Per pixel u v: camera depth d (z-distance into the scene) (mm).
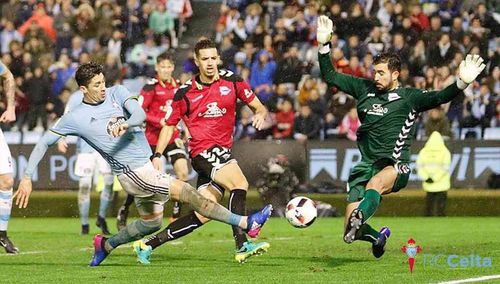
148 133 35562
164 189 22969
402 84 54219
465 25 56594
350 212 23969
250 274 22453
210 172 24984
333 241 33312
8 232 39875
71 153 51281
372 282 20672
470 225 42250
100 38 60125
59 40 59625
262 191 48000
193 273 22766
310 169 49656
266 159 49625
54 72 56625
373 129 24094
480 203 48844
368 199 22719
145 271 23328
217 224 44750
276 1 59812
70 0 61406
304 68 55438
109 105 23203
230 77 25234
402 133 23938
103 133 22984
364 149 24422
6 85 27984
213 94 24953
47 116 56000
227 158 25047
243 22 58781
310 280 21109
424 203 49094
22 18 61375
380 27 56438
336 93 52812
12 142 51906
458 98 52531
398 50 55031
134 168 23078
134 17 60812
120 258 26953
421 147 49531
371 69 55156
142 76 58969
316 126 52250
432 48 55094
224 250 29812
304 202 23078
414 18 56062
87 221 38531
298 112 52688
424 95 23625
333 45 56375
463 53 55062
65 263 25641
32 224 45719
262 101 53812
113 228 42250
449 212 49062
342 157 49656
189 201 22781
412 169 49594
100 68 23016
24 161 50875
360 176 24219
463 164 50031
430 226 41625
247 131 52750
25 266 24859
